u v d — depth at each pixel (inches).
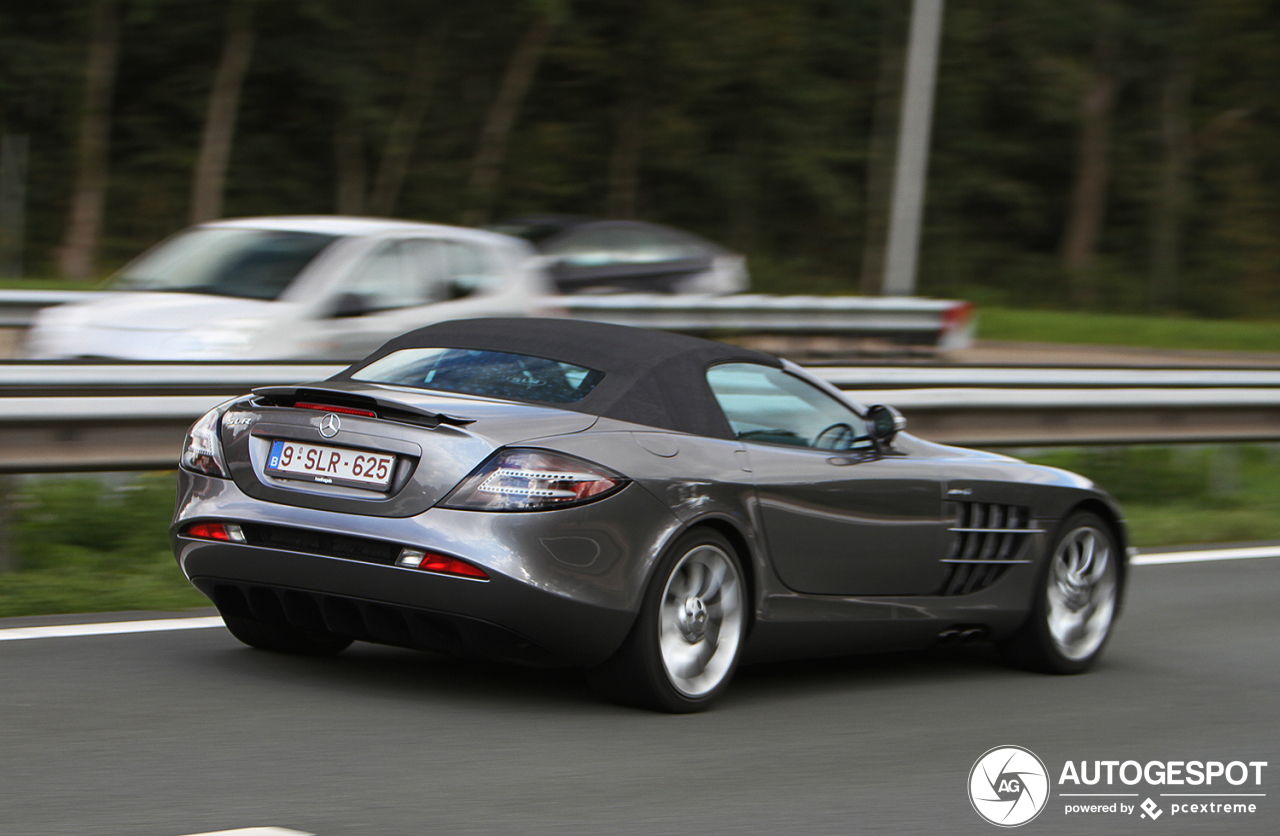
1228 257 2327.8
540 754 221.5
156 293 509.0
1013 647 309.7
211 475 250.1
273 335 486.9
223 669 266.7
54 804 187.2
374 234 531.5
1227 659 327.6
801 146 1919.3
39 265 1519.4
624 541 236.5
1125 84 2258.9
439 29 1660.9
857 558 274.5
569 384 251.9
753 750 231.8
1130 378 607.8
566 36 1715.1
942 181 2110.0
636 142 1833.2
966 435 516.1
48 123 1556.3
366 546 232.7
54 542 378.9
